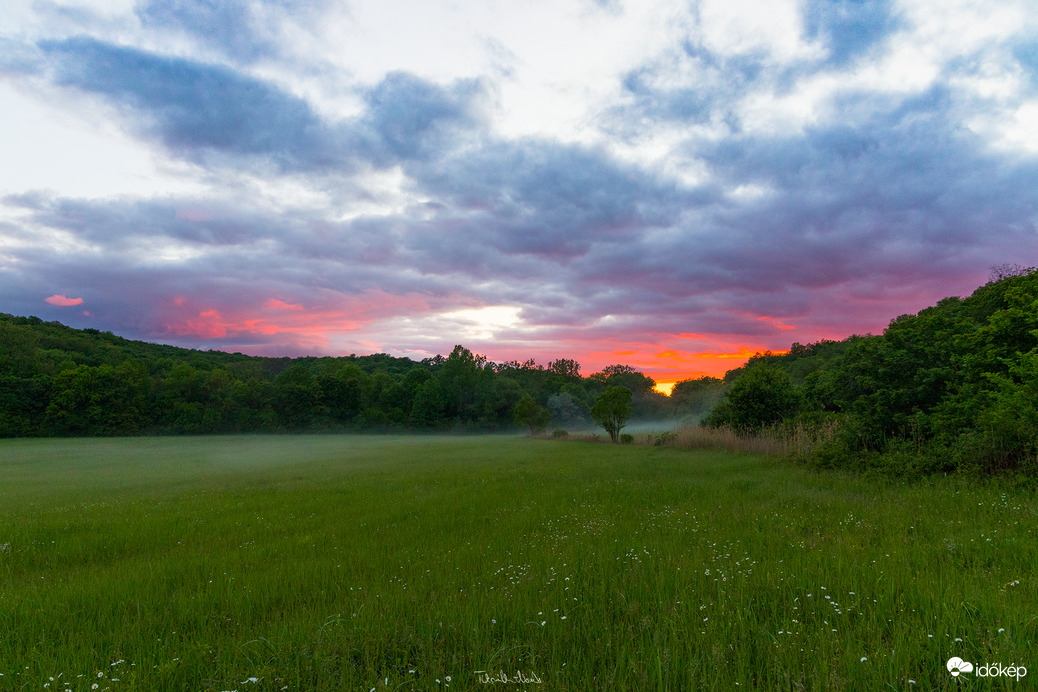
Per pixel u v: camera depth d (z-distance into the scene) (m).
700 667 3.50
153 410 77.56
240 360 128.50
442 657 4.01
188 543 9.65
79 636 4.82
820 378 39.19
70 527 11.38
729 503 11.31
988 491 9.91
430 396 95.62
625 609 4.79
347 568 7.14
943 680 3.07
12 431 67.31
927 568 5.35
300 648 4.23
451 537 9.16
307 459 38.69
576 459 28.41
